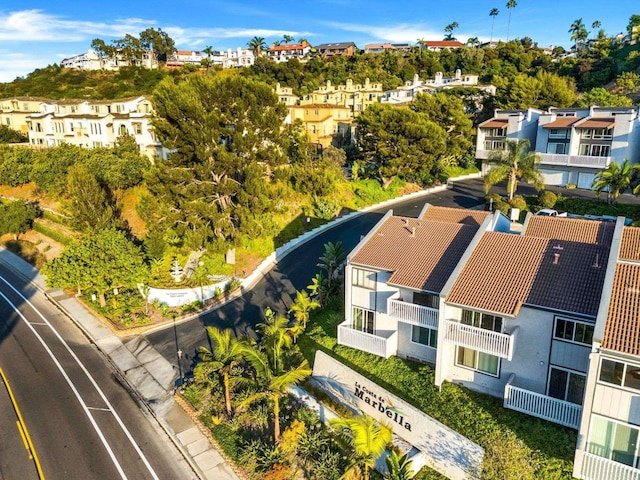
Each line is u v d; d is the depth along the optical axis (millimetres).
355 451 20797
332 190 54000
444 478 19891
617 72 95312
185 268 40406
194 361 29688
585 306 19438
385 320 26438
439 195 60406
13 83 117312
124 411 25188
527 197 52875
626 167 46375
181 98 37188
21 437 22891
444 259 25172
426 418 20656
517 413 20891
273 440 22906
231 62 179375
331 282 35344
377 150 61812
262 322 33906
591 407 17375
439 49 164375
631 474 16656
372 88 108688
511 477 18375
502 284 21875
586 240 25453
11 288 41188
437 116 67750
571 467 18219
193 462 21703
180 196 39562
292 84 115188
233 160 39656
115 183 49562
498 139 67125
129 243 35938
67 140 74375
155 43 151000
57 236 49094
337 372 25109
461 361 23203
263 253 45031
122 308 35844
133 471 21062
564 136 58250
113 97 103625
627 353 16281
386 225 29688
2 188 61281
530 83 72938
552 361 20531
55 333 33406
